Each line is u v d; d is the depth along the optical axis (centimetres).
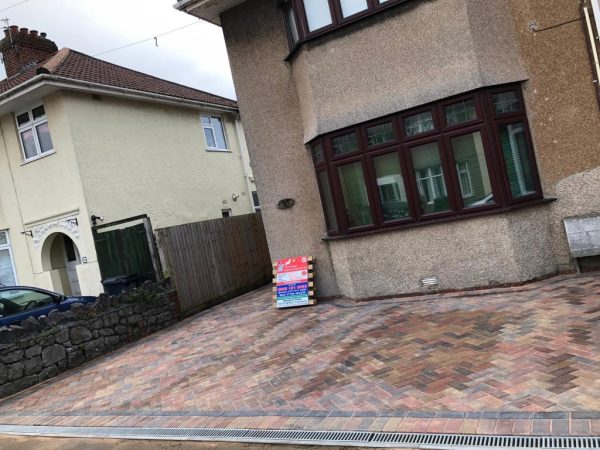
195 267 1172
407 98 769
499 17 737
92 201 1280
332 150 849
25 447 541
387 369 517
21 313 950
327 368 562
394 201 811
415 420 399
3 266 1453
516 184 737
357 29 796
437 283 782
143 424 524
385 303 800
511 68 734
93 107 1332
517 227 723
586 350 451
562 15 714
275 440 421
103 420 564
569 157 727
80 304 938
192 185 1622
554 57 723
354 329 691
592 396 372
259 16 938
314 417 447
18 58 1528
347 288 874
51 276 1367
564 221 726
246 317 952
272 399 511
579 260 730
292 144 941
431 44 746
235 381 592
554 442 329
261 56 946
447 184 756
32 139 1352
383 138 805
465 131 736
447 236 766
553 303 608
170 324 1077
